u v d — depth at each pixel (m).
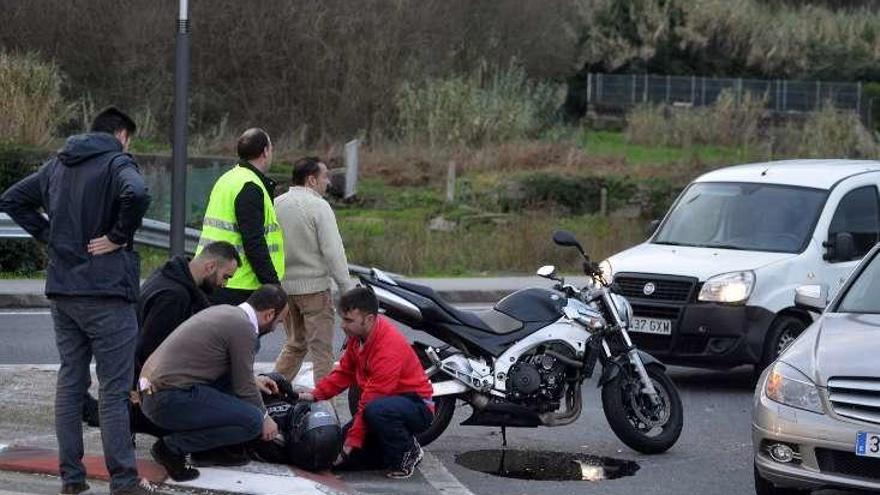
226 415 10.89
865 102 71.44
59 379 10.46
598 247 31.73
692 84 70.44
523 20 58.50
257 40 49.94
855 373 10.60
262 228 13.01
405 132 49.06
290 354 14.56
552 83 61.94
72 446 10.48
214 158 34.91
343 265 14.03
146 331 11.54
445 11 53.69
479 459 13.15
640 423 13.60
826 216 17.97
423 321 12.70
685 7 74.06
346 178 38.38
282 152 45.91
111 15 48.50
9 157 29.06
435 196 39.28
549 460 13.19
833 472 10.51
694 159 46.75
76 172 10.17
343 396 15.52
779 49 75.75
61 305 10.21
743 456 13.59
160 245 25.28
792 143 58.53
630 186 39.75
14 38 48.47
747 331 16.88
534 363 12.82
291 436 11.66
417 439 12.81
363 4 50.53
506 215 36.75
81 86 48.62
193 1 49.53
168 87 48.88
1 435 12.66
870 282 12.57
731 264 17.19
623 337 13.42
